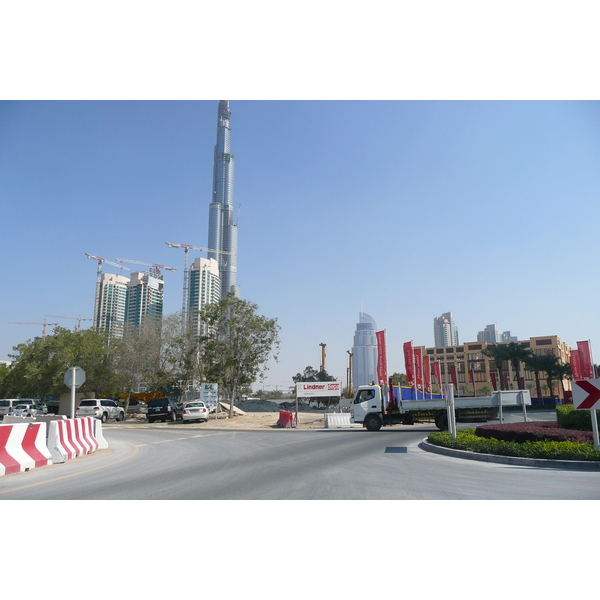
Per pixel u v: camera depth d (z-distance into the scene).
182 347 45.91
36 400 49.12
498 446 11.82
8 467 10.51
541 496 7.48
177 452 15.01
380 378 29.09
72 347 47.91
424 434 21.12
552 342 106.00
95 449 15.66
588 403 10.80
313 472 10.17
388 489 8.16
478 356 116.12
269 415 45.22
